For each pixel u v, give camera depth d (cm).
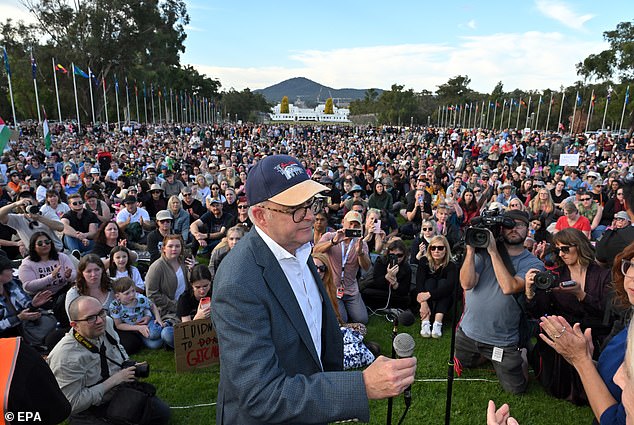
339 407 128
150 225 822
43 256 528
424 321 525
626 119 5372
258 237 157
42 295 478
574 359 175
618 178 1147
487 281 394
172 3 5800
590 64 6006
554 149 2223
